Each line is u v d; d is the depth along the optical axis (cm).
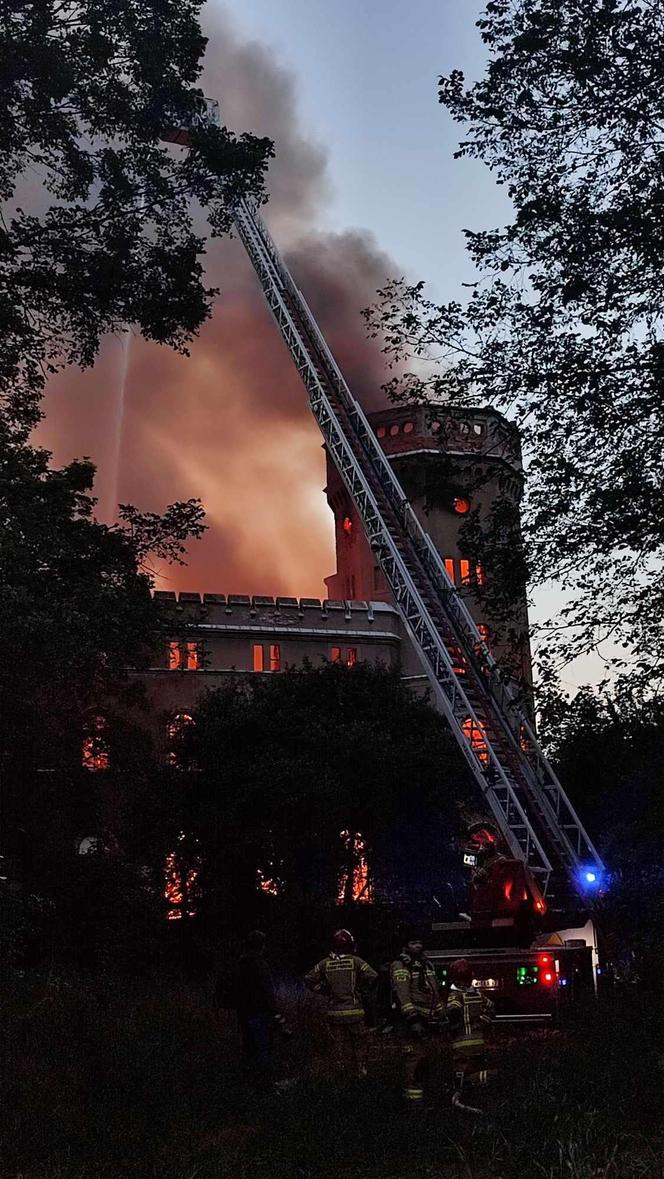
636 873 2300
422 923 3919
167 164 1931
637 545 1338
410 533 5619
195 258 1997
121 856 3912
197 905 4262
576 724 1459
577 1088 937
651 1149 761
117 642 2741
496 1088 1023
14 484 2223
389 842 4566
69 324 2012
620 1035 1170
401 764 4488
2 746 3194
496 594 1401
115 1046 1266
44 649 2253
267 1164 838
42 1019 1434
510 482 1423
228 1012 1803
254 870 4447
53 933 3181
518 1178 729
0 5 1747
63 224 1906
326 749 4478
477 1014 1188
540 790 4469
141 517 2916
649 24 1340
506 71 1371
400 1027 1299
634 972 1969
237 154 1917
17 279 1903
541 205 1346
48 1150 876
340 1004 1425
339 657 7119
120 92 1853
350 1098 991
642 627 1356
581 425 1330
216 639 6800
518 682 1452
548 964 1831
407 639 7400
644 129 1352
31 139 1836
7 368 2083
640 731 1446
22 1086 1053
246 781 4459
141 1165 828
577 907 3428
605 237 1331
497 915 2156
